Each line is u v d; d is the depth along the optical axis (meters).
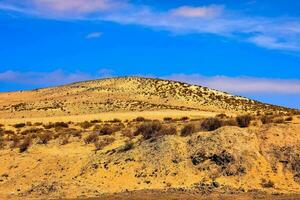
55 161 44.44
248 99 127.75
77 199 34.44
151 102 119.88
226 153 38.69
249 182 35.88
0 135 62.69
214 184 36.00
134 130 53.03
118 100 120.50
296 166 36.69
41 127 72.19
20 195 37.69
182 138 43.06
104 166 41.06
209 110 108.00
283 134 40.44
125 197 33.91
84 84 154.00
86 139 51.12
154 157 40.59
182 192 34.97
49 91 155.75
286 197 32.03
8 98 150.00
